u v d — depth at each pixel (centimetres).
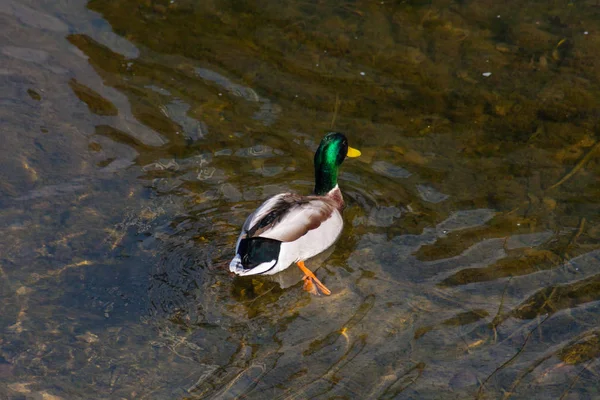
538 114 1205
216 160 1102
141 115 1180
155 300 868
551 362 803
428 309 869
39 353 793
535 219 1004
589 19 1426
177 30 1368
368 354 807
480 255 946
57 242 944
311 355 803
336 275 926
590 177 1077
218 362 791
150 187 1045
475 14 1440
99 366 782
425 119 1195
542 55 1334
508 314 861
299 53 1329
